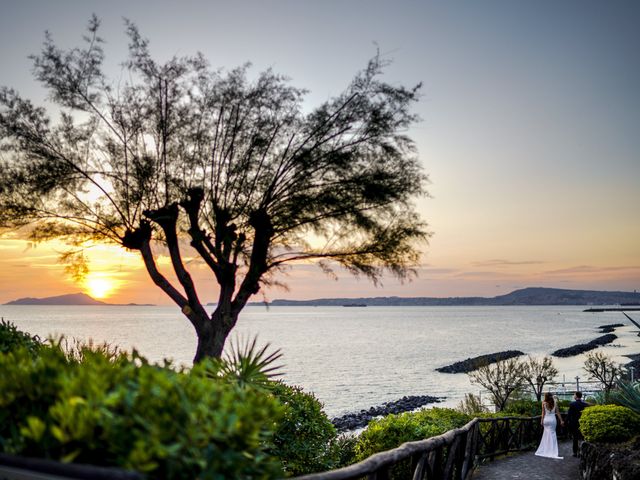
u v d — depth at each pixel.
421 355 85.75
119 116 14.80
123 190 14.63
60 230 14.59
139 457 2.99
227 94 15.12
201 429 3.33
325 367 68.94
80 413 3.09
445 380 59.31
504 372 29.44
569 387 38.88
